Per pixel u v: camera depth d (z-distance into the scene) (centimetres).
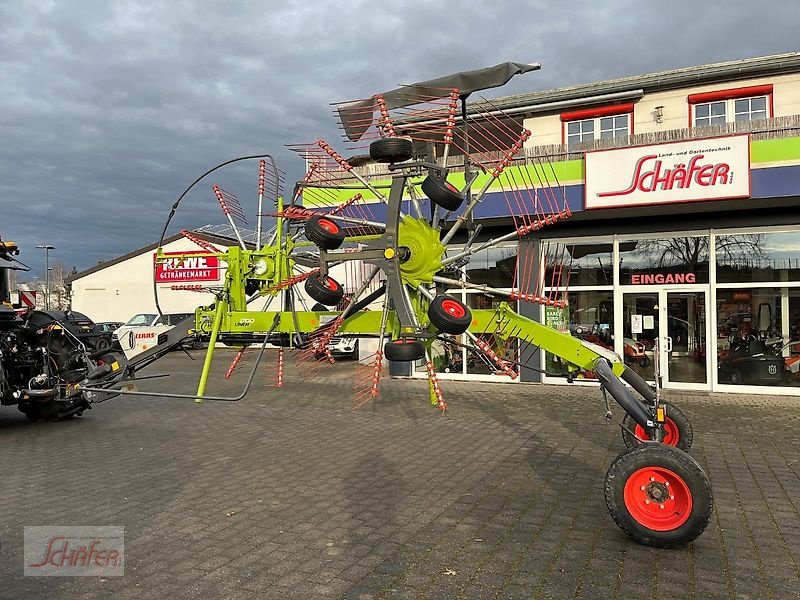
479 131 744
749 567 412
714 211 1206
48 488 598
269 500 560
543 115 1476
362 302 585
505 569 411
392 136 538
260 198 670
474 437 824
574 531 479
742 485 600
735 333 1212
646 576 398
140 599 370
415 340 520
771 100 1316
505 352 664
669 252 1262
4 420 979
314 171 627
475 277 1391
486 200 1167
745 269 1204
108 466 683
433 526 491
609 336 1305
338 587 385
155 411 1055
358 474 646
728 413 987
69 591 380
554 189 1175
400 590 381
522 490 585
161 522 503
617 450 743
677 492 438
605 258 1308
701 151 1080
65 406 954
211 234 996
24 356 915
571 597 371
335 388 1329
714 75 1330
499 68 569
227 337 663
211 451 754
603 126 1437
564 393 1223
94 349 951
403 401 1138
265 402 1141
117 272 3234
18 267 995
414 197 573
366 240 607
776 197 1059
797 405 1062
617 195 1138
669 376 1261
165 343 697
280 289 632
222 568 414
